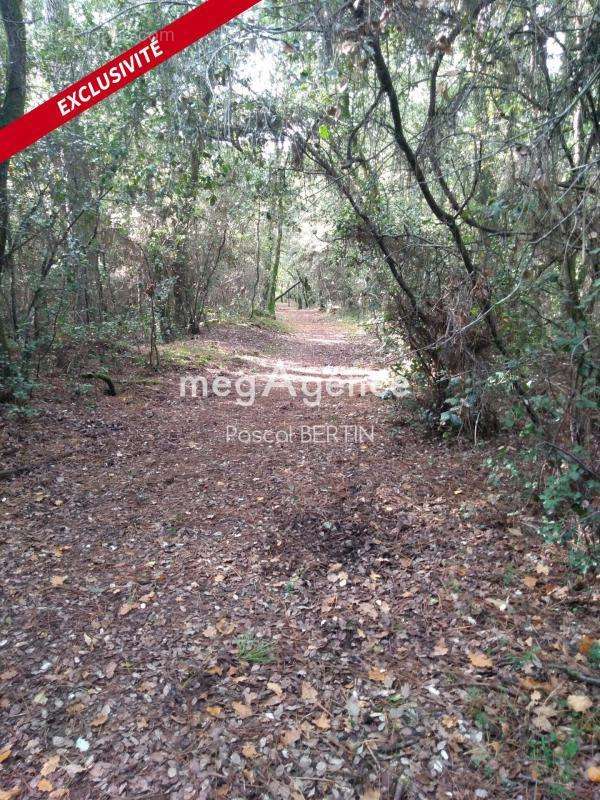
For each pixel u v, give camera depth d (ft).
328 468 18.42
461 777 7.24
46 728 8.12
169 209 28.68
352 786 7.18
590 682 8.54
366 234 17.20
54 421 22.43
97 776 7.35
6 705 8.53
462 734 7.86
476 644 9.68
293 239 61.00
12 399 22.45
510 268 13.23
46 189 23.07
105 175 22.09
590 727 7.81
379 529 14.03
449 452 18.79
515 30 11.33
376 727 8.10
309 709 8.46
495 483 14.37
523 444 15.72
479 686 8.70
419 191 15.74
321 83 14.25
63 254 24.91
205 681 9.05
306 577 12.15
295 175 17.25
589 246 10.08
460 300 14.82
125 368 33.60
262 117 15.10
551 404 10.61
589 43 10.28
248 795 7.10
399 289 18.95
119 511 15.39
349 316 80.23
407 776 7.27
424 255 17.31
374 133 15.10
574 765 7.26
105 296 39.24
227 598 11.36
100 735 7.99
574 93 10.69
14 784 7.24
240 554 13.11
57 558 12.84
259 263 76.48
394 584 11.71
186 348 42.86
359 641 10.04
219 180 19.42
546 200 10.64
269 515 15.15
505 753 7.53
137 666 9.39
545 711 8.06
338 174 15.53
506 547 12.65
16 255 26.99
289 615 10.83
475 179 13.25
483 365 15.37
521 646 9.53
